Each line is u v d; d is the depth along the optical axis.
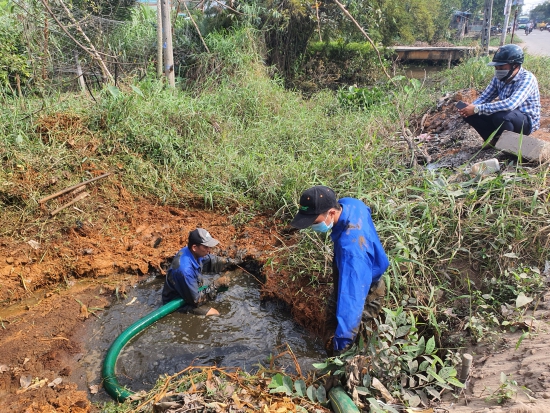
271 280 4.66
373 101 9.30
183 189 5.90
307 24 12.10
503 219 3.79
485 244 3.87
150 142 6.17
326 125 7.68
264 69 10.61
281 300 4.52
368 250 2.64
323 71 12.95
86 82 8.64
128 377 3.62
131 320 4.31
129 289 4.71
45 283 4.62
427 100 8.38
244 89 8.51
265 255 4.96
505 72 4.84
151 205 5.71
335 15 12.43
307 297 4.32
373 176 5.08
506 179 4.12
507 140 4.65
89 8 9.73
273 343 4.05
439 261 3.89
